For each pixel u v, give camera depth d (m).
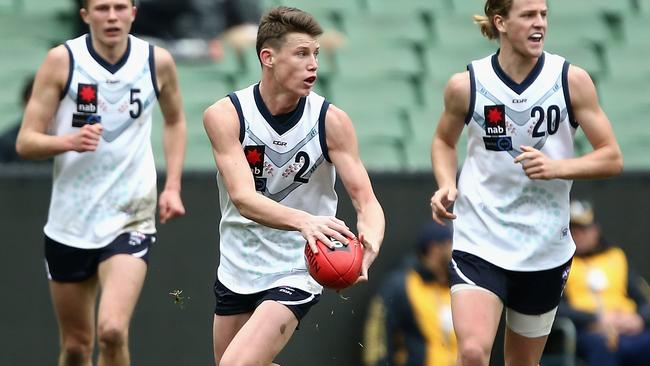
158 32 38.81
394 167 36.69
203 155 35.91
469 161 21.69
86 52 23.69
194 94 37.81
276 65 19.19
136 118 23.92
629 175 31.25
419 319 28.05
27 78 38.16
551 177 20.22
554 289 21.52
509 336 22.17
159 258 29.38
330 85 39.41
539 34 20.56
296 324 19.95
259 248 20.34
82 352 24.91
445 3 42.25
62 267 24.05
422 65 40.59
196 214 29.52
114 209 23.70
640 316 28.98
